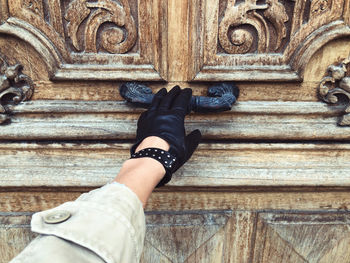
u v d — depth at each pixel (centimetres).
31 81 75
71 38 70
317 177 81
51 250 33
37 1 67
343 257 95
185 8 69
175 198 88
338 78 73
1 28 67
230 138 80
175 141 61
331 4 67
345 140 81
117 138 79
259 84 76
